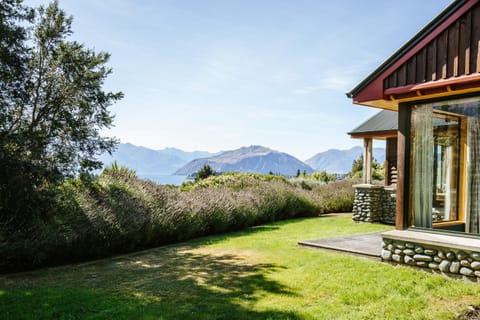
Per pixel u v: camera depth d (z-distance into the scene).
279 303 3.65
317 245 6.41
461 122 4.84
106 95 6.33
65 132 5.95
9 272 5.23
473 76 4.18
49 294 4.02
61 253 5.77
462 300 3.72
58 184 5.70
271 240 7.57
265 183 13.40
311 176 23.05
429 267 4.66
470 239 4.61
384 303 3.62
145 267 5.45
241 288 4.18
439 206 5.11
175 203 8.30
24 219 5.25
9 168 4.89
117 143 6.55
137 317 3.30
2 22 5.13
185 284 4.41
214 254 6.30
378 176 20.19
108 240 6.36
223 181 13.75
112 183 7.78
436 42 4.64
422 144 5.22
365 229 9.30
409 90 4.91
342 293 3.91
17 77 5.50
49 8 5.96
